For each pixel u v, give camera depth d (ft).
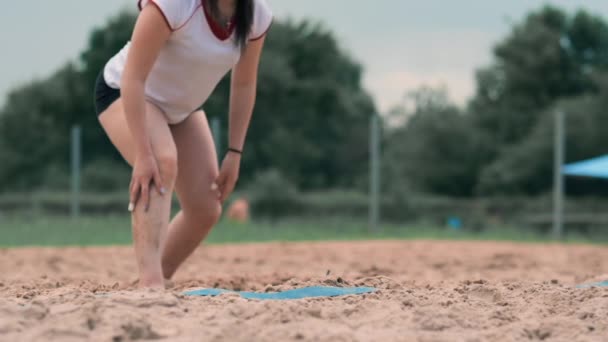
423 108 94.12
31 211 55.26
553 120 78.54
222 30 13.41
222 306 11.29
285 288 13.88
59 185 74.90
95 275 21.12
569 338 10.65
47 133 81.20
